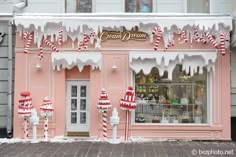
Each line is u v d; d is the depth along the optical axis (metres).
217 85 15.96
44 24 15.77
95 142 15.13
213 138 15.91
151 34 15.78
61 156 12.42
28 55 16.08
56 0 16.30
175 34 15.80
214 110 15.96
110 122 15.55
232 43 15.53
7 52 16.41
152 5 16.36
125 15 15.84
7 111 16.27
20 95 15.98
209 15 15.71
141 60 15.85
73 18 15.73
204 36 15.73
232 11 15.50
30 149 13.65
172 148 13.91
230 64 15.99
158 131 16.05
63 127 16.05
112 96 15.98
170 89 16.25
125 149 13.66
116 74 15.98
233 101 16.12
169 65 15.85
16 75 16.05
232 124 16.11
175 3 16.28
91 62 15.84
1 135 16.30
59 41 15.88
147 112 16.20
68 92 16.33
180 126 16.00
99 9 16.28
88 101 16.33
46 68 16.06
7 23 16.33
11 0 16.30
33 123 15.23
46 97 15.82
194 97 16.22
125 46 15.91
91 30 15.80
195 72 15.89
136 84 16.22
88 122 16.28
